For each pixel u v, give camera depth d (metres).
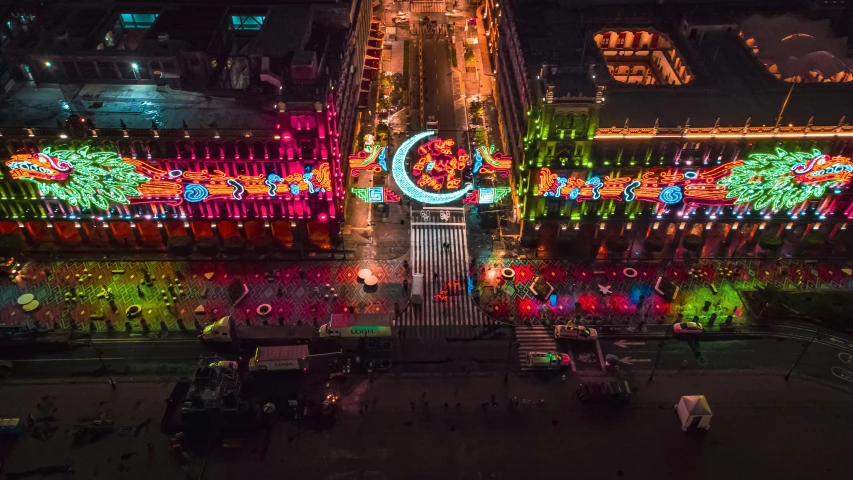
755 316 109.94
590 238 123.88
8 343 103.81
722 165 109.69
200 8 133.62
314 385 99.25
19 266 116.19
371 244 122.81
